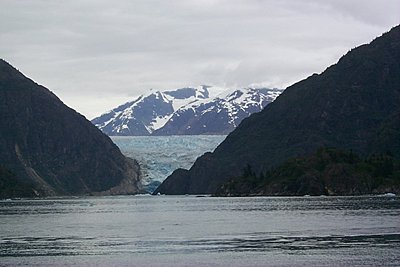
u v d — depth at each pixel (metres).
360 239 124.00
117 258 105.88
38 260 105.19
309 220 176.88
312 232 140.75
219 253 109.50
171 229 158.12
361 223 159.25
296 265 95.38
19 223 190.88
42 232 156.25
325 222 167.50
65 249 119.25
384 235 129.88
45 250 118.00
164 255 108.38
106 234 148.12
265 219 187.88
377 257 100.50
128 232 152.25
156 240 131.75
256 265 96.31
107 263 100.88
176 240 130.88
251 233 142.62
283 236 134.12
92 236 143.50
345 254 104.06
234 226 163.50
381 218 174.50
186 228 160.50
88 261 103.25
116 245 124.44
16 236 145.88
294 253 107.12
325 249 110.94
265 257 103.50
